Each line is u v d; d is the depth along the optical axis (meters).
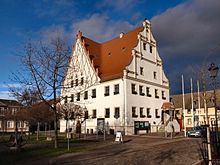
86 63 47.25
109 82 42.88
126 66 41.53
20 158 16.94
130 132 39.75
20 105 25.44
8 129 58.34
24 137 38.38
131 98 41.22
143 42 46.47
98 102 44.12
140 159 15.55
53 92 21.33
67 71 23.73
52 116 34.47
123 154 17.84
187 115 66.88
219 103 62.12
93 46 50.97
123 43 48.12
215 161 13.73
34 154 18.48
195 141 26.89
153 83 47.22
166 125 43.72
